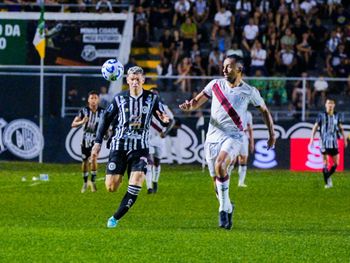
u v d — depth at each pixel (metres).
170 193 41.91
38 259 22.05
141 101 27.97
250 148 46.41
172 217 32.69
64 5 64.88
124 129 28.00
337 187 46.12
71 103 59.75
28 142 57.81
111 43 65.00
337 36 66.44
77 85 59.88
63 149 57.53
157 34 68.69
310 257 22.81
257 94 28.45
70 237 25.47
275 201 39.59
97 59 64.88
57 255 22.56
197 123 56.94
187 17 67.81
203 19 67.88
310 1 68.69
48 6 67.50
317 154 55.84
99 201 38.12
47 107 60.03
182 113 58.62
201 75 64.50
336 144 46.41
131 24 65.25
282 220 32.44
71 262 21.70
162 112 28.14
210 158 28.84
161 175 51.03
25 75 59.34
